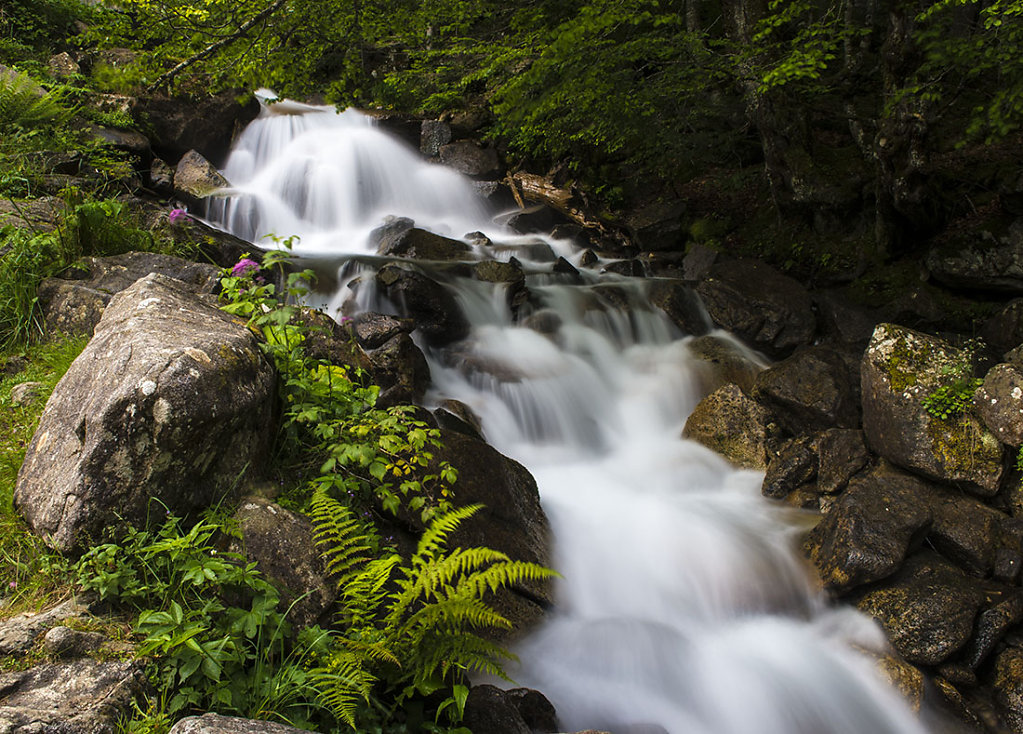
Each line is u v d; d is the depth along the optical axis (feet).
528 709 12.31
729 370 28.66
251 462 12.77
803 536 20.48
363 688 9.66
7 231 19.02
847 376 26.61
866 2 46.98
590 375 27.20
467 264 30.22
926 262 32.27
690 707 15.06
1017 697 16.81
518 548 15.99
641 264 38.93
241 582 10.54
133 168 33.50
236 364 12.38
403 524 14.16
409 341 21.86
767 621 18.15
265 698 9.58
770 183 39.06
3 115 28.43
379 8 29.68
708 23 47.88
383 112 53.83
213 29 27.55
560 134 44.09
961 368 21.75
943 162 36.78
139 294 14.25
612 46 31.99
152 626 9.84
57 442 11.85
